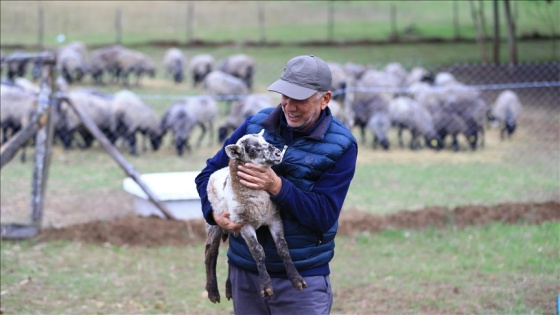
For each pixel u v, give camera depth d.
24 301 7.25
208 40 35.72
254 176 3.99
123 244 9.21
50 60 9.52
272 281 4.39
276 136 4.32
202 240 9.44
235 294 4.61
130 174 9.62
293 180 4.27
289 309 4.39
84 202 11.52
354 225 10.00
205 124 19.62
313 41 35.50
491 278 8.12
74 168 14.14
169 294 7.68
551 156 15.95
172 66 27.25
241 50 33.25
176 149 16.39
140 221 9.73
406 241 9.55
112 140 16.59
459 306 7.29
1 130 16.91
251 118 4.53
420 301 7.46
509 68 24.88
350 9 43.84
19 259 8.54
